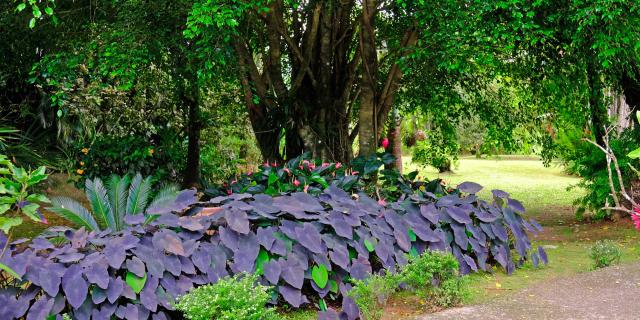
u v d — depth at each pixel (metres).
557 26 6.67
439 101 10.37
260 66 11.30
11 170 3.59
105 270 3.52
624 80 8.60
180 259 3.89
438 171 21.83
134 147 9.03
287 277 4.10
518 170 23.03
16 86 9.53
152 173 9.23
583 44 7.22
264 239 4.14
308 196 4.68
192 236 4.08
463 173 21.70
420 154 11.88
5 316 3.31
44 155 9.39
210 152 13.26
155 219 4.14
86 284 3.45
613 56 7.14
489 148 11.41
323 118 8.54
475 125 15.98
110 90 10.41
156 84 9.91
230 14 5.64
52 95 7.40
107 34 6.60
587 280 4.73
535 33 6.32
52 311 3.40
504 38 6.28
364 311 3.80
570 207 11.82
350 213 4.67
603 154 8.45
